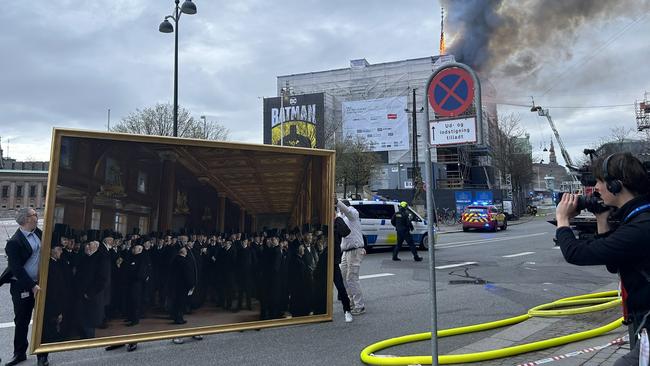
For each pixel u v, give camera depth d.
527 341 5.30
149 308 5.04
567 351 4.85
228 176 5.49
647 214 2.02
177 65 18.59
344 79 64.06
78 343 4.66
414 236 16.16
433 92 3.95
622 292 2.12
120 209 4.94
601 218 2.30
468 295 8.27
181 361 4.87
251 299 5.55
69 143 4.70
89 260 4.77
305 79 66.38
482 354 4.66
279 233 5.73
